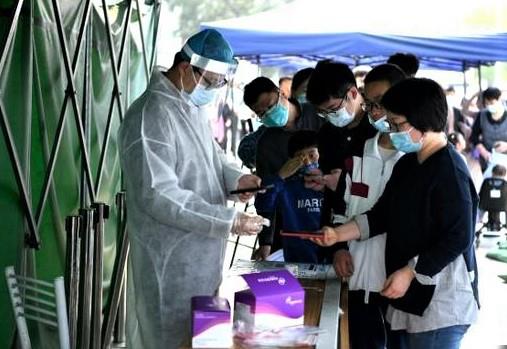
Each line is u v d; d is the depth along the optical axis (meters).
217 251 2.29
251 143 3.94
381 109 2.39
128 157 2.17
